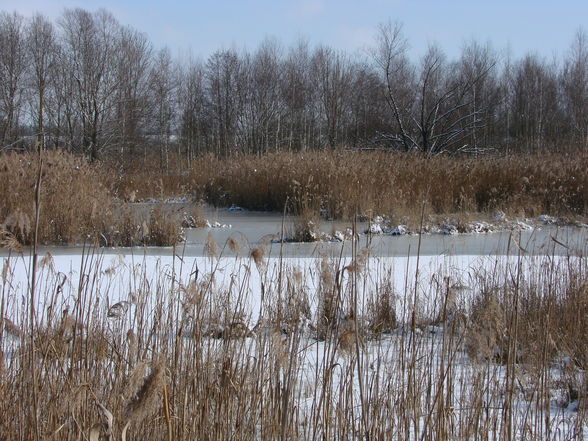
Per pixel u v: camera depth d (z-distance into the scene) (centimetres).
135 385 190
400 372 368
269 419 313
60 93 3075
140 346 352
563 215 1573
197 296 341
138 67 3831
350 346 280
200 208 1550
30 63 3241
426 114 4028
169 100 4141
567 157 2038
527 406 339
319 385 387
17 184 1181
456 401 366
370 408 337
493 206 1702
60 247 1097
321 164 1864
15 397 307
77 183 1329
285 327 376
